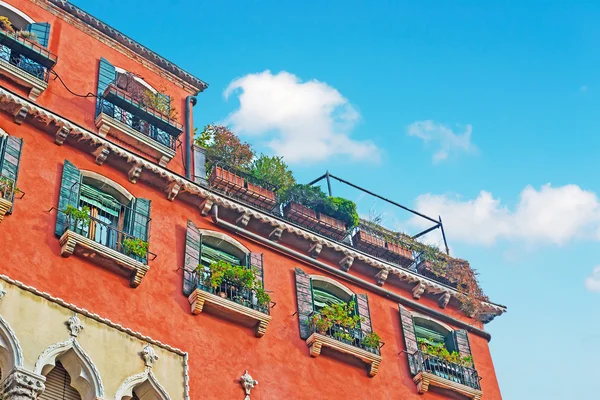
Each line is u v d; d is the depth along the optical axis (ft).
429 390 90.63
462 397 92.68
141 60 97.35
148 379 69.87
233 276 81.35
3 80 80.53
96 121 85.71
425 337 97.81
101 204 79.46
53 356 64.64
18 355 62.44
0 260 67.46
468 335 100.89
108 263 73.72
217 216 86.79
